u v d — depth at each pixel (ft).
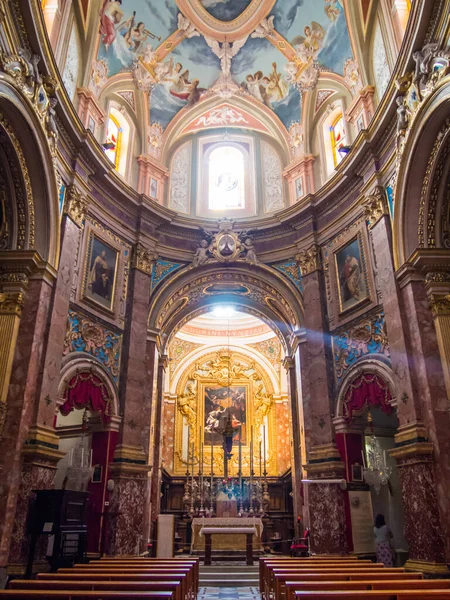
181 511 62.23
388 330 34.47
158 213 47.91
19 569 27.12
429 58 29.89
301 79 50.39
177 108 53.57
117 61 46.78
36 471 29.35
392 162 36.88
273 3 47.21
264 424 71.56
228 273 50.57
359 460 39.14
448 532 27.17
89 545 35.76
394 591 13.78
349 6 42.34
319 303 44.32
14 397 29.68
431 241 32.94
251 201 53.78
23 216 32.73
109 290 42.27
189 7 47.34
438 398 29.76
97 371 38.73
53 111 34.04
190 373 74.23
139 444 40.42
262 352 75.00
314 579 18.81
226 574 37.55
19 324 31.37
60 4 37.24
